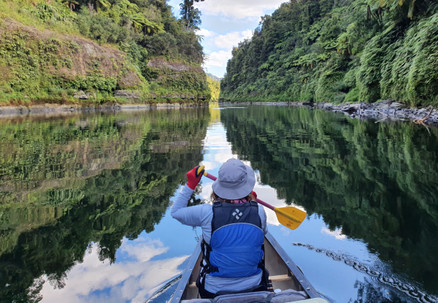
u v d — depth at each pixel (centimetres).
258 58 8556
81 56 3247
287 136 1119
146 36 4962
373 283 248
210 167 656
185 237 336
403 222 363
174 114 2714
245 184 173
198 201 449
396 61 1812
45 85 2842
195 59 5950
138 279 260
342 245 312
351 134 1102
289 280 224
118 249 311
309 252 298
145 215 399
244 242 164
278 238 330
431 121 1384
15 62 2527
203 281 175
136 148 880
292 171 614
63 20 3366
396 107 1817
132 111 3303
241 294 165
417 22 1855
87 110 3281
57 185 527
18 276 266
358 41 2861
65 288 249
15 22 2592
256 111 3234
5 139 1009
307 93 4719
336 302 226
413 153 729
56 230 357
